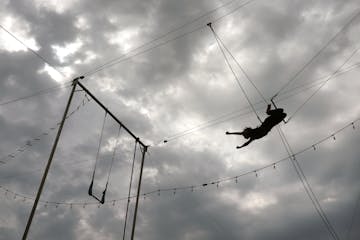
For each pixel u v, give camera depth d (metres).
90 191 12.58
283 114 9.62
